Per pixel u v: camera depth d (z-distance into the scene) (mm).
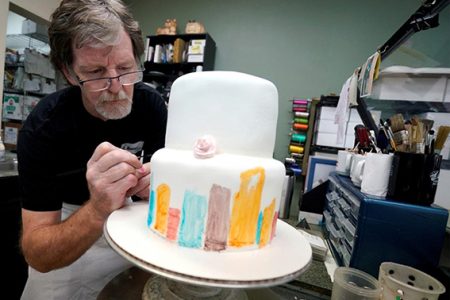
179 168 431
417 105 1120
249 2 2670
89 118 824
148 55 2600
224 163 419
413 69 1033
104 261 865
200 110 466
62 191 811
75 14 615
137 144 980
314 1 2500
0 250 1581
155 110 984
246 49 2691
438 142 722
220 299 499
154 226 471
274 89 491
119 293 576
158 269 362
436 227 665
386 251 694
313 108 2256
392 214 686
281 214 1393
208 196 419
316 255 888
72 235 590
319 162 1499
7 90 2766
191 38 2578
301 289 725
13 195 1644
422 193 694
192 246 429
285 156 2586
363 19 2396
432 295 566
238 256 424
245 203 427
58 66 748
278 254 448
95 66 638
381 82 1102
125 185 562
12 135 2725
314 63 2521
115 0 693
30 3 2250
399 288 594
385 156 740
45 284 840
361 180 853
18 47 3193
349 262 738
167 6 2922
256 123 466
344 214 944
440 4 689
